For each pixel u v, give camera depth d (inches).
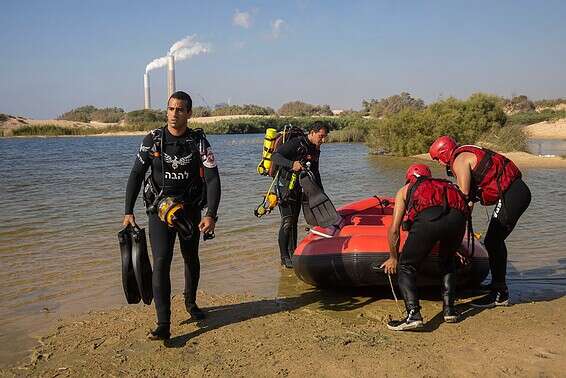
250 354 167.3
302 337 180.1
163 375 155.3
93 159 1134.4
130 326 193.2
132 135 3211.1
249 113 4697.3
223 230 353.1
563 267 259.8
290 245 272.7
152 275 184.5
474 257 220.2
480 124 1153.4
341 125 2559.1
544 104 3688.5
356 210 267.3
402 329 183.5
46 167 914.7
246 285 242.4
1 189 592.4
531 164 851.4
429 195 183.3
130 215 186.9
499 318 194.2
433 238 182.7
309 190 248.8
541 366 154.4
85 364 163.3
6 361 166.6
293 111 4768.7
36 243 319.0
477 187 202.8
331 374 152.8
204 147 186.9
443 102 1221.7
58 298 224.4
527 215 394.0
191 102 186.9
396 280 218.1
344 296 227.9
